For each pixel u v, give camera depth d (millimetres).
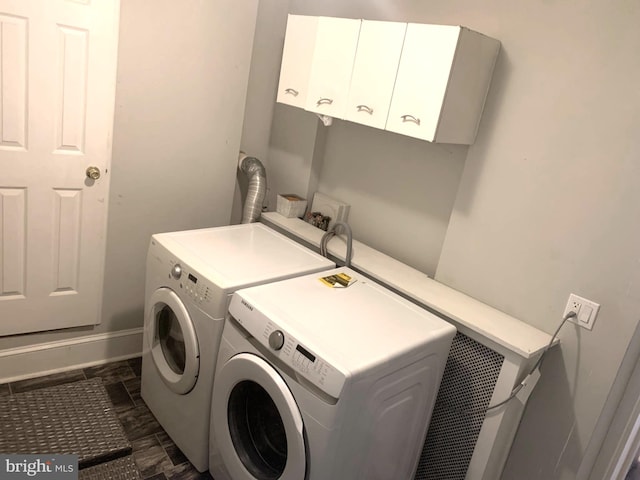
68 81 2148
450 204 2227
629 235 1663
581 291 1788
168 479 2025
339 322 1696
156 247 2143
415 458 1947
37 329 2402
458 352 1976
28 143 2135
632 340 1709
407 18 2273
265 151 3082
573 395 1841
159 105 2449
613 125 1672
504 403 1827
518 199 1924
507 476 2062
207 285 1862
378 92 2018
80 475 1905
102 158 2330
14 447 1942
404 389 1680
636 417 1840
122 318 2672
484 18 1977
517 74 1887
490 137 1983
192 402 2010
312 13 2719
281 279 1999
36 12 2006
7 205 2168
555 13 1774
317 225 2729
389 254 2508
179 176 2645
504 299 2004
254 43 2771
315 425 1476
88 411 2205
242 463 1800
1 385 2350
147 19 2283
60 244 2340
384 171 2496
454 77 1799
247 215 2764
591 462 1903
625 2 1619
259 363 1639
